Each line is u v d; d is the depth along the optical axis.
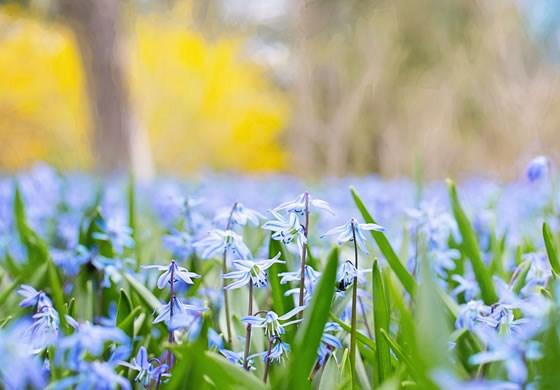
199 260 1.97
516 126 10.44
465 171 11.60
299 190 6.52
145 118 17.44
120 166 13.25
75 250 1.97
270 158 19.80
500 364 1.05
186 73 17.95
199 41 18.34
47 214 3.37
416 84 13.47
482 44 11.40
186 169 17.75
